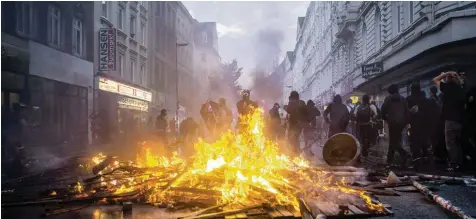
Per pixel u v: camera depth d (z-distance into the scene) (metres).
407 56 19.66
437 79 9.33
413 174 7.02
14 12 15.00
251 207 4.44
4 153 9.16
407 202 5.05
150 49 35.00
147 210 4.70
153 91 35.59
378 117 12.41
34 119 14.02
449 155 9.06
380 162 9.55
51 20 18.45
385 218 4.25
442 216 4.31
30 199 5.33
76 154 13.62
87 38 22.28
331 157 8.04
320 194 5.11
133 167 7.07
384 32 24.73
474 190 5.76
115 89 25.22
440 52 13.10
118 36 26.36
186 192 5.34
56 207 4.92
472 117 7.86
